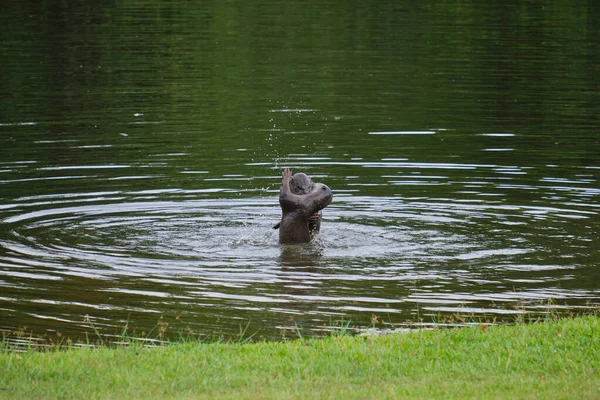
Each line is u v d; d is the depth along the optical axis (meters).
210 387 16.39
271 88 53.06
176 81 54.88
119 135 42.00
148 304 22.27
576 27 73.06
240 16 79.38
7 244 26.83
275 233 28.28
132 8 83.38
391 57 61.94
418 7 83.50
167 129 43.41
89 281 23.83
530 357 17.81
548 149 39.22
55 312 21.73
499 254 26.11
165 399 15.73
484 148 39.50
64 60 60.22
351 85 53.50
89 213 30.20
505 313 21.62
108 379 16.81
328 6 84.62
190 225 29.05
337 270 24.75
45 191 32.78
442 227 28.72
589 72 56.22
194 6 84.75
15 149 39.03
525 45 65.75
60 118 45.28
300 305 22.22
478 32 70.94
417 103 48.62
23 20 76.12
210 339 19.98
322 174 35.53
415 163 37.06
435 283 23.75
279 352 18.31
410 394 15.89
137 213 30.30
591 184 33.84
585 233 28.09
